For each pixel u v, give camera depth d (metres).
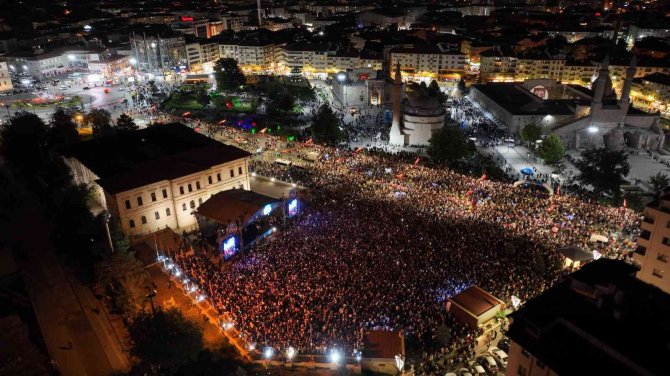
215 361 55.06
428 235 75.81
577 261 68.69
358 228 78.56
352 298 61.00
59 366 54.84
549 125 149.12
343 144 139.50
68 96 192.25
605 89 149.62
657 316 38.69
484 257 69.56
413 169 110.00
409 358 54.38
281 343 56.03
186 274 70.31
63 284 70.38
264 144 137.62
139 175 86.06
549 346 38.81
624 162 111.06
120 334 60.09
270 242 76.81
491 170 115.00
